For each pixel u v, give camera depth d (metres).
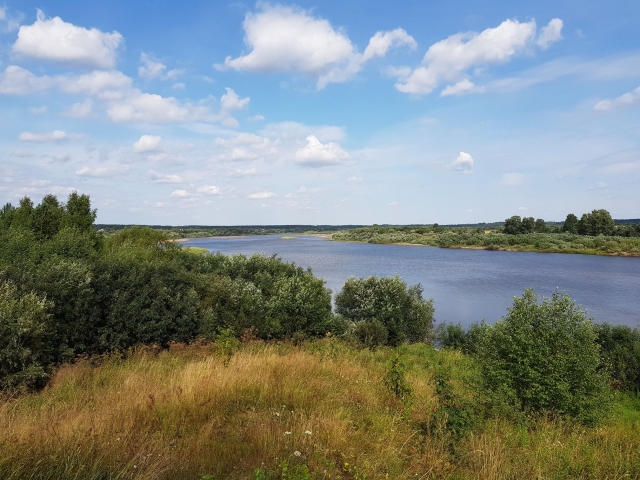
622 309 38.47
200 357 12.58
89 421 5.98
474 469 5.71
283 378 8.72
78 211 35.00
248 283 22.44
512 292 47.59
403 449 6.08
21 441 4.94
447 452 5.98
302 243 169.25
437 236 151.75
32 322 10.53
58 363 11.66
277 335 19.48
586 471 6.36
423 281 56.25
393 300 26.30
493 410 9.15
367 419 7.28
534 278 59.09
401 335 24.83
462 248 125.81
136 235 36.50
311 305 20.80
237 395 7.52
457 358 19.20
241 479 4.56
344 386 9.34
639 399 15.70
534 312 10.66
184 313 15.93
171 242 37.53
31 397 8.82
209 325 16.31
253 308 19.48
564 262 82.06
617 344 18.44
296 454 5.16
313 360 11.30
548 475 5.81
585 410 9.48
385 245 150.62
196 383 7.60
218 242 182.50
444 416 6.85
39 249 22.84
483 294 46.50
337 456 5.50
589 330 10.12
